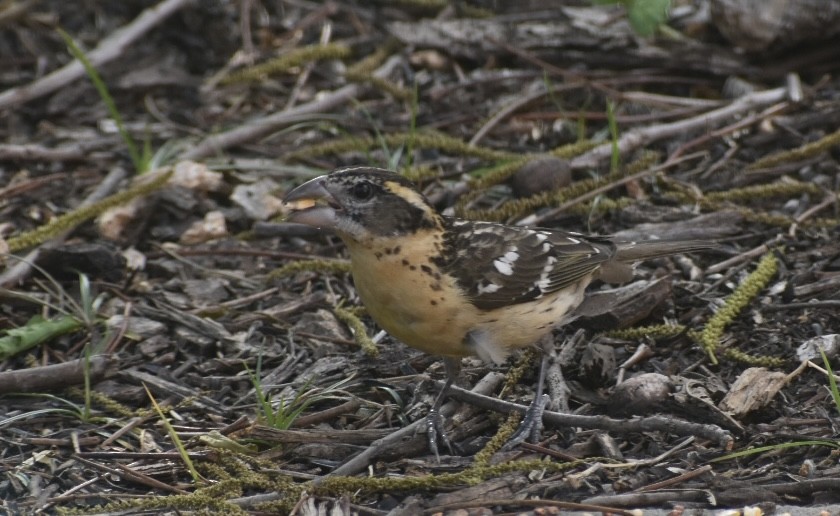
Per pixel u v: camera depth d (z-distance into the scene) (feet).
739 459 28.40
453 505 26.94
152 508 27.37
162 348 34.53
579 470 28.09
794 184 40.45
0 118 47.11
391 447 29.22
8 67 50.08
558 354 33.35
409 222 28.84
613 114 43.86
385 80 48.03
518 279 29.71
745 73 47.26
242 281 38.27
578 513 26.55
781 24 45.78
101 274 37.78
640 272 37.50
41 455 29.60
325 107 46.98
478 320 29.55
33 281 37.70
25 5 52.01
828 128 43.96
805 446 28.55
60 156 44.39
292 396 32.17
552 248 30.89
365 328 35.45
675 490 27.07
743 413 29.76
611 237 34.19
